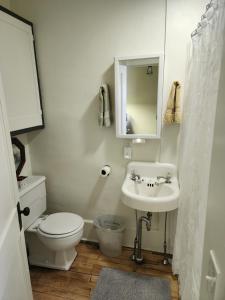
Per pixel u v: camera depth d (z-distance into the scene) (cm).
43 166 230
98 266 200
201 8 160
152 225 213
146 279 184
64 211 237
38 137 223
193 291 112
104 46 185
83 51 190
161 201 158
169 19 167
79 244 232
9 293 90
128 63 178
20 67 178
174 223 203
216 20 95
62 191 233
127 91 183
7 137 99
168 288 175
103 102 187
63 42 193
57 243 177
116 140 204
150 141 195
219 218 51
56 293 173
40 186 211
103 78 192
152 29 172
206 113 108
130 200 164
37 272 195
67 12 185
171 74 176
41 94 210
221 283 48
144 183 195
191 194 134
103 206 225
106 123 190
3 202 90
